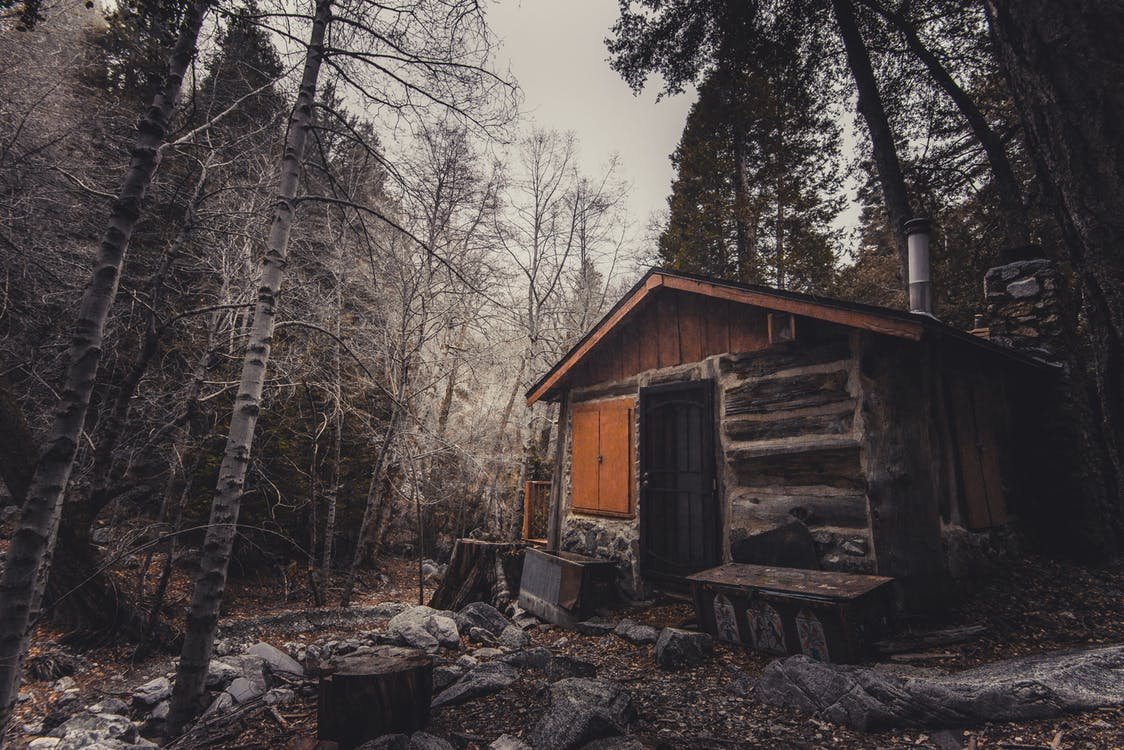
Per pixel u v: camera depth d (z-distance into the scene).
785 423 5.18
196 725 3.65
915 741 2.70
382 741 2.94
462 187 11.09
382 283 9.50
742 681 3.68
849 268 18.72
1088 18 1.95
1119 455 2.02
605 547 6.68
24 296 6.91
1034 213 11.41
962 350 5.73
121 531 7.31
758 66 11.75
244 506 8.70
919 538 4.33
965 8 10.03
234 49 5.63
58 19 9.98
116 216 2.97
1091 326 2.09
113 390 7.36
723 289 5.49
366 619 7.19
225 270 7.45
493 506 15.04
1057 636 4.00
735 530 5.43
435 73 5.24
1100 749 2.34
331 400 9.71
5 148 6.88
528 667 4.40
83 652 5.28
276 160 8.30
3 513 8.81
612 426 6.91
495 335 13.61
